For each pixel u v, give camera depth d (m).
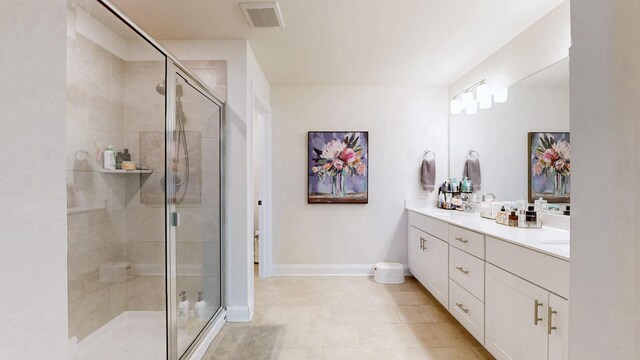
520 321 1.58
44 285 0.33
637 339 0.35
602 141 0.38
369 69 3.13
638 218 0.34
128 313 1.81
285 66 3.04
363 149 3.61
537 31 2.21
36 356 0.32
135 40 1.77
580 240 0.42
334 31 2.36
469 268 2.12
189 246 2.10
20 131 0.30
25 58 0.31
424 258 3.03
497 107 2.68
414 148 3.63
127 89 1.87
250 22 2.21
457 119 3.41
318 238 3.64
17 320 0.30
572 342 0.44
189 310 2.08
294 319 2.51
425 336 2.23
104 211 1.83
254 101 3.07
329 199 3.61
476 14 2.12
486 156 2.85
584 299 0.41
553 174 2.10
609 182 0.37
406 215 3.64
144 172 1.86
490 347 1.86
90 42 1.72
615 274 0.37
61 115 0.35
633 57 0.35
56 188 0.35
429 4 2.00
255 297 2.97
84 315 1.75
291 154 3.63
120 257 1.84
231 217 2.52
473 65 3.02
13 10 0.30
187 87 2.09
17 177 0.30
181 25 2.27
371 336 2.23
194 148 2.17
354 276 3.60
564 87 2.00
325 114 3.63
